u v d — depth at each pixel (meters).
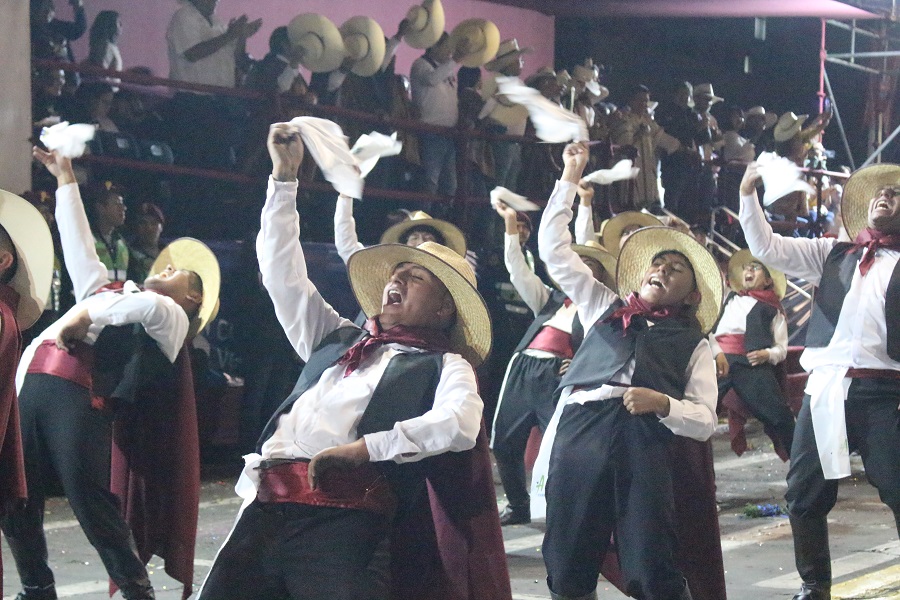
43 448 12.65
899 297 12.54
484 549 8.72
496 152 29.08
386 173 26.69
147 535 13.36
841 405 12.77
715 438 29.52
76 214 13.16
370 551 8.35
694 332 10.96
